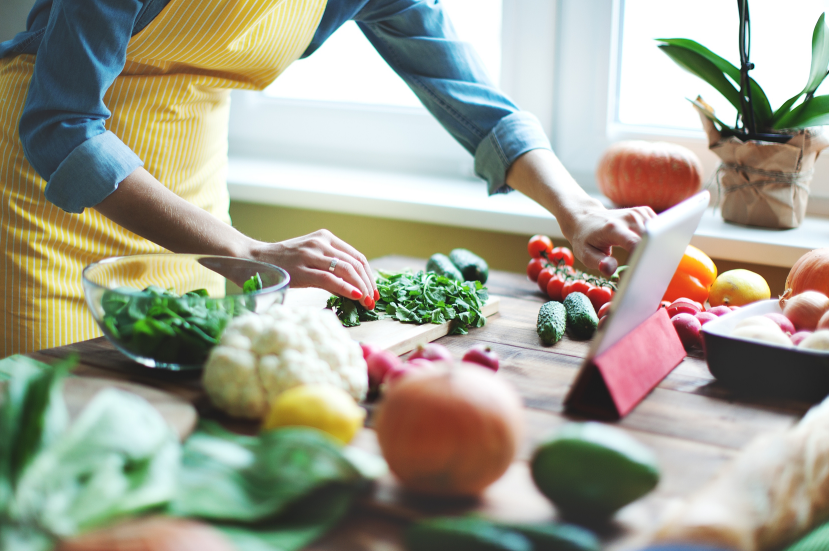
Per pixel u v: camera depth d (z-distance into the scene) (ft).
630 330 2.36
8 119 3.74
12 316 3.89
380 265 4.17
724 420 2.14
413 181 5.91
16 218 3.78
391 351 2.72
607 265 2.85
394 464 1.58
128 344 2.29
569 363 2.66
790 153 4.28
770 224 4.47
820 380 2.23
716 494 1.59
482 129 3.92
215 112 4.27
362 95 6.32
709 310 2.99
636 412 2.19
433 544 1.39
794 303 2.69
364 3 3.93
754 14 4.85
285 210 5.88
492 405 1.56
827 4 4.64
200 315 2.30
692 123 5.30
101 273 2.53
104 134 2.98
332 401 1.77
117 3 2.91
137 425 1.57
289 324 2.09
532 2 5.45
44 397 1.52
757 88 4.33
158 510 1.47
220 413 2.11
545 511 1.59
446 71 4.00
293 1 3.67
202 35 3.51
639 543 1.46
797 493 1.67
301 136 6.58
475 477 1.56
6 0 6.20
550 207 3.48
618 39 5.34
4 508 1.33
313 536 1.47
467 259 3.82
